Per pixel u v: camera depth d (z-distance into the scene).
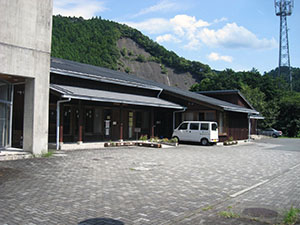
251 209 5.47
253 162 11.98
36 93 11.10
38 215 4.70
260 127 42.69
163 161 11.13
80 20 106.00
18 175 7.68
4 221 4.38
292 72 88.25
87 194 6.09
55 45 70.69
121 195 6.11
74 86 16.31
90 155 12.07
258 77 55.50
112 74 21.31
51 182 7.04
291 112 44.31
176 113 22.83
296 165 11.50
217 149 17.08
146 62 119.88
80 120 15.30
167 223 4.59
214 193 6.59
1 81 11.60
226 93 30.58
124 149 15.00
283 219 4.91
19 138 13.48
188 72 120.81
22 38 10.68
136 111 21.52
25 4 10.77
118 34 122.12
